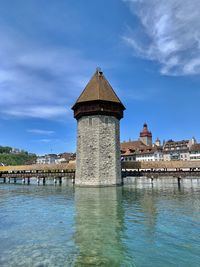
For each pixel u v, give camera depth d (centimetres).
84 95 3594
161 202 2117
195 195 2620
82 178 3459
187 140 8550
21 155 14825
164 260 896
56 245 1055
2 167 5216
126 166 4241
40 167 4825
